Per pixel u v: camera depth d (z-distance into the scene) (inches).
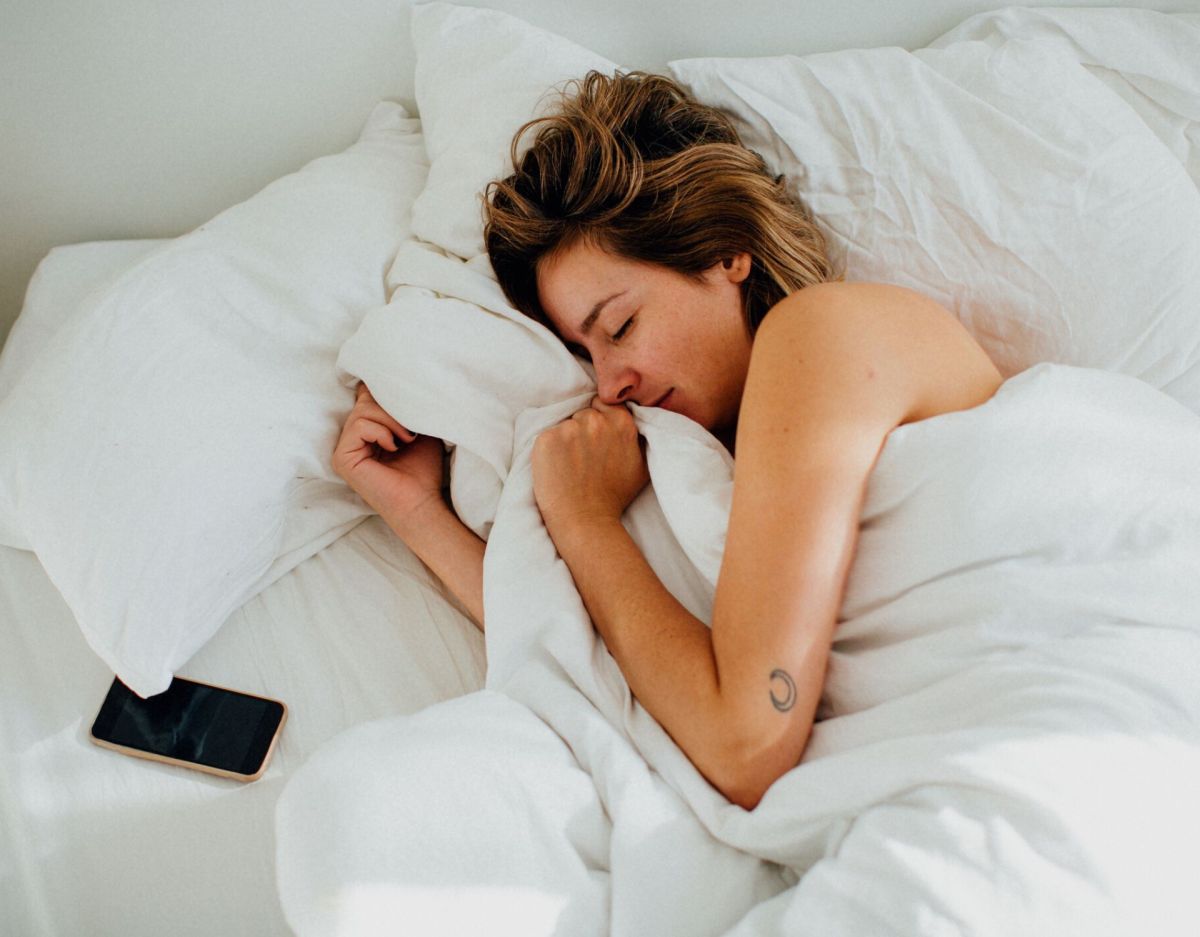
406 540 34.0
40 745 30.3
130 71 40.8
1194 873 18.6
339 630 33.0
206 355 33.1
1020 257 33.3
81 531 29.9
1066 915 18.1
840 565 22.9
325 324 34.9
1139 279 32.9
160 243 43.9
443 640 32.9
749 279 31.7
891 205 34.3
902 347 25.1
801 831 22.1
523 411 33.1
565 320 31.7
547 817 22.8
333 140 45.3
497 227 32.3
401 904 20.6
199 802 29.1
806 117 35.2
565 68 37.1
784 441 23.5
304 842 21.2
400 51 42.3
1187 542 22.9
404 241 37.3
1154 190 33.2
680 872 22.7
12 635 32.8
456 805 22.1
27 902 26.9
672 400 31.8
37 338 39.5
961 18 41.5
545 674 27.4
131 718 30.7
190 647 31.5
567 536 29.3
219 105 42.9
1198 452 24.5
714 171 31.0
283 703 31.0
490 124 36.2
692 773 24.3
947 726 21.9
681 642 25.1
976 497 22.8
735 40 42.3
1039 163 33.3
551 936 21.5
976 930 18.1
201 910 27.0
